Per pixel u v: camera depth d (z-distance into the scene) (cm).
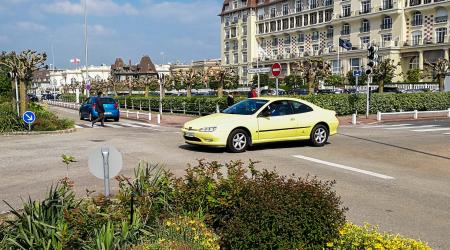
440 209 644
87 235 420
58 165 993
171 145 1345
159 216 474
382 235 460
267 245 400
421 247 405
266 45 9525
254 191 434
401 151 1216
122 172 900
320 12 8119
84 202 534
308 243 409
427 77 5903
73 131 1842
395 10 6544
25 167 968
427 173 913
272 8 9225
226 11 10238
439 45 6072
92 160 489
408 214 618
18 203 665
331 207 421
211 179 514
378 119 2264
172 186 527
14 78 1839
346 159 1088
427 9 6253
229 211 473
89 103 2744
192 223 433
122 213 459
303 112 1295
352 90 5269
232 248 416
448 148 1266
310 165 1004
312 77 2934
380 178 862
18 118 1752
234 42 10194
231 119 1189
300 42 8612
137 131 1872
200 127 1180
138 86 5856
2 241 399
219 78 3391
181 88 7306
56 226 414
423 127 1928
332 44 7812
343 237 424
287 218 402
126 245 397
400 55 6638
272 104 1258
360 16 7075
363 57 6912
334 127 1342
